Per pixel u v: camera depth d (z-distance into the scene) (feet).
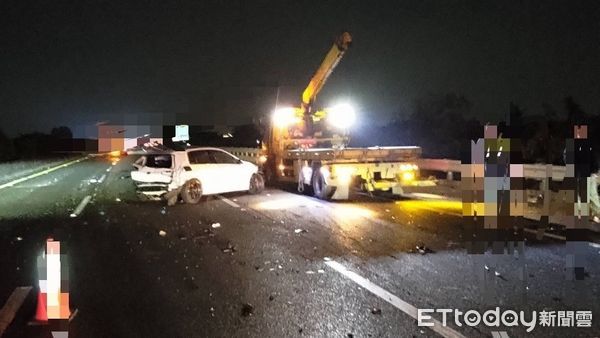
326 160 57.82
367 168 57.88
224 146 126.21
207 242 37.93
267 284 27.55
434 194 62.23
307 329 21.52
